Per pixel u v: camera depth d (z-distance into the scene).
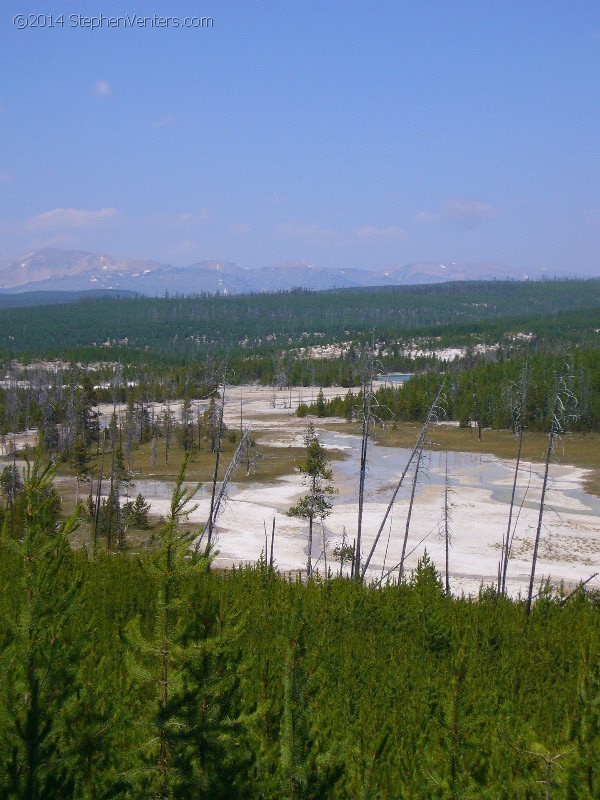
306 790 7.02
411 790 8.39
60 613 6.93
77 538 49.09
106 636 12.40
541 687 15.62
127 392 143.62
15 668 6.64
